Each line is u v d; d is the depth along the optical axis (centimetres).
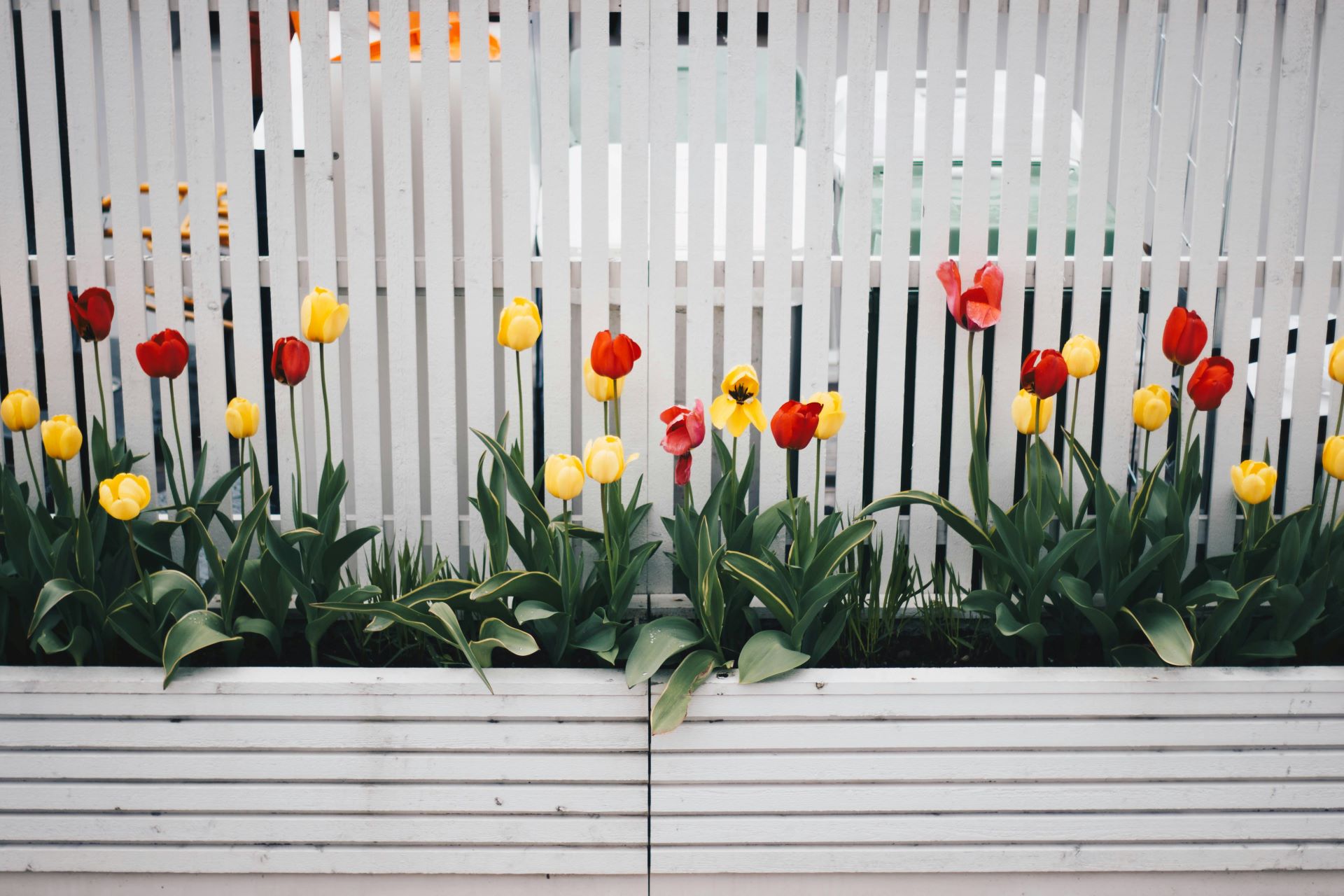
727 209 204
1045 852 184
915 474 215
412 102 241
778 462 214
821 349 209
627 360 166
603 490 187
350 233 205
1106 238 230
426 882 188
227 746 178
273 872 185
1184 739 179
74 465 225
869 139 201
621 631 192
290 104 201
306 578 189
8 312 207
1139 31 199
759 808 181
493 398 211
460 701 177
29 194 216
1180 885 189
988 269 182
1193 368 212
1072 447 193
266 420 231
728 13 199
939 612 208
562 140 202
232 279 207
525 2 198
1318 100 201
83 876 186
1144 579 189
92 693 175
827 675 178
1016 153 203
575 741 179
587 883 188
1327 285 207
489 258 206
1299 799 181
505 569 192
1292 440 213
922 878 189
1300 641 197
